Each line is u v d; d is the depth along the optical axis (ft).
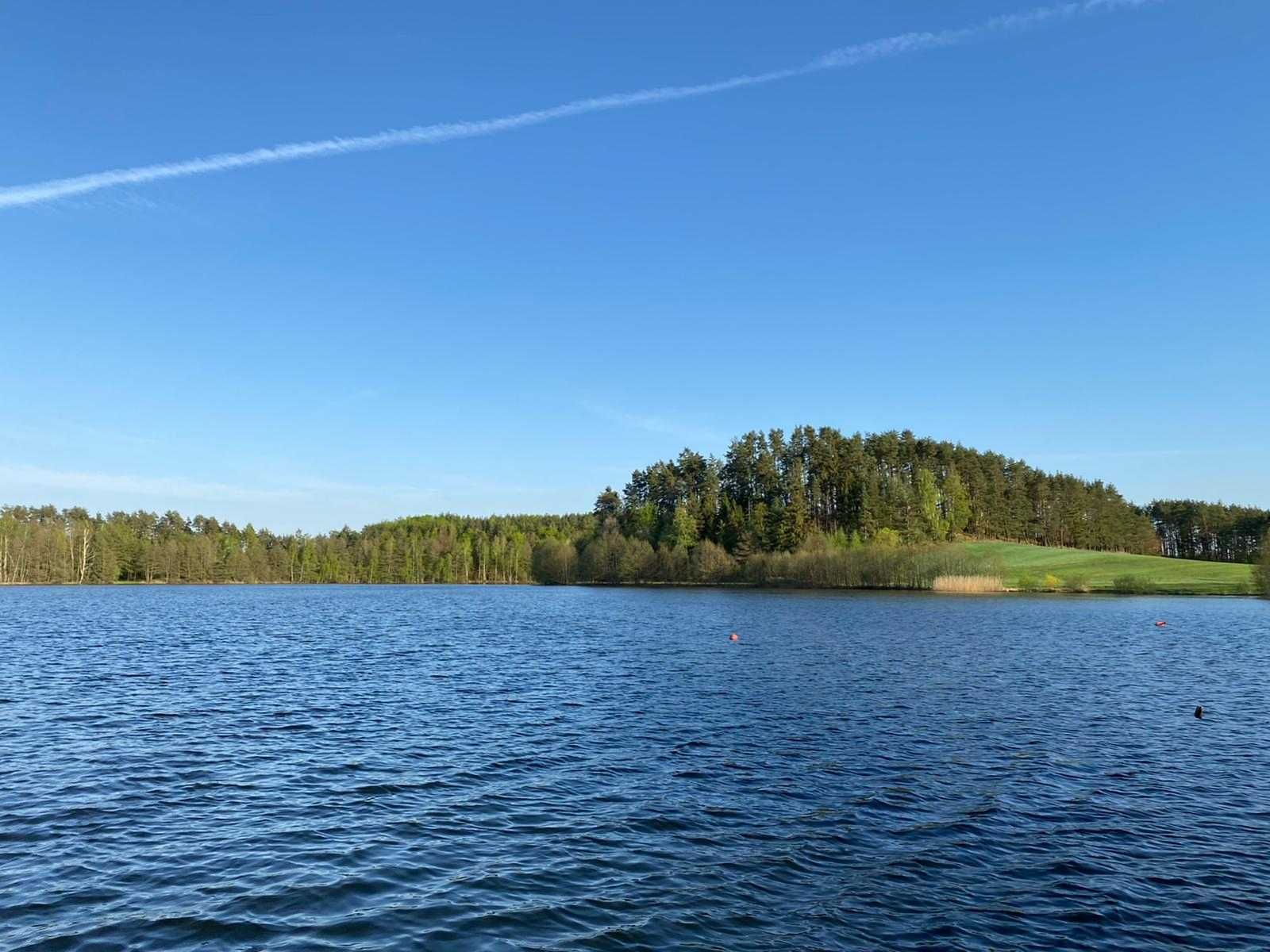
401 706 101.81
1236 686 122.11
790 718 94.12
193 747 78.95
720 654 158.20
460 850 52.49
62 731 85.51
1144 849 53.62
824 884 47.67
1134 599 373.61
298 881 47.29
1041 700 108.17
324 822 57.77
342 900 44.80
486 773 70.64
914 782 68.13
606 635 202.49
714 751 78.23
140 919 42.24
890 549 470.80
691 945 40.09
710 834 55.72
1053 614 278.87
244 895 45.37
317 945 39.55
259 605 376.27
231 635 203.10
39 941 39.55
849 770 71.87
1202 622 248.93
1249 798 64.90
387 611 322.55
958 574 442.09
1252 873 49.88
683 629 220.64
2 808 59.57
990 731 88.33
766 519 550.36
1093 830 57.16
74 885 46.37
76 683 118.01
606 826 57.26
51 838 53.83
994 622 243.40
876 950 39.86
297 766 72.43
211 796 63.57
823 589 473.67
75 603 384.47
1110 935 41.68
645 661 148.25
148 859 50.49
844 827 57.11
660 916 43.32
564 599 422.82
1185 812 61.11
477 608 339.57
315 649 171.01
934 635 199.11
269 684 119.85
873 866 50.31
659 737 84.23
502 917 42.93
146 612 310.86
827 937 41.06
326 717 94.43
